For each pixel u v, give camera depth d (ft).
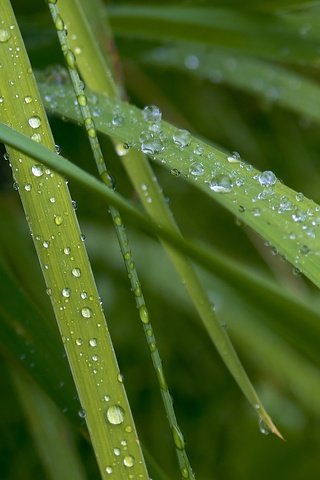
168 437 2.21
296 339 1.25
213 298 2.04
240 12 1.78
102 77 1.53
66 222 1.35
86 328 1.35
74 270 1.35
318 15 1.80
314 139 2.66
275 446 2.15
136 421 2.23
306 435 2.15
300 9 1.83
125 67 2.30
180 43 1.97
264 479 2.11
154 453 2.18
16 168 1.36
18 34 1.38
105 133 1.44
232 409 2.25
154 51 1.99
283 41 1.80
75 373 1.35
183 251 1.23
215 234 2.49
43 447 1.69
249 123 2.64
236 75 2.09
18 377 1.70
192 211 2.51
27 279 1.86
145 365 2.32
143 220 1.25
